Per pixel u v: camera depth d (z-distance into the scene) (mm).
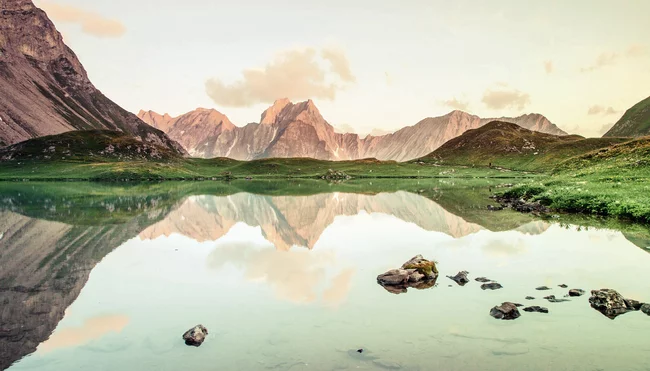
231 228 39594
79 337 13461
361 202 68875
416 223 40969
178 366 11305
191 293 18078
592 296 15953
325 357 11617
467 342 12453
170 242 31562
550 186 60094
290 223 43344
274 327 13945
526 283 18766
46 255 26312
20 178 166250
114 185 132875
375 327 13750
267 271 21984
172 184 143750
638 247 25828
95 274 21516
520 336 12828
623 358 11266
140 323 14625
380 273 21281
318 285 19094
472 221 40219
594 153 90500
